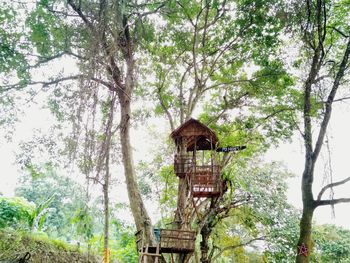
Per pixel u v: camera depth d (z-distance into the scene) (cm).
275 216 1439
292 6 1161
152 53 1513
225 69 1694
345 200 996
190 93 1612
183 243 1091
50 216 1938
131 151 1243
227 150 1386
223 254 1892
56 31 1159
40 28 1138
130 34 1238
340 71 1065
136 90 1548
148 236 1148
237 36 1477
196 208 1319
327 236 1977
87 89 888
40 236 1159
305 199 1052
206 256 1440
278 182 1523
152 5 1256
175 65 1717
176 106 1734
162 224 1795
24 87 1183
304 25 1129
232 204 1449
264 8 1312
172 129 1588
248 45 1516
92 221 970
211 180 1303
